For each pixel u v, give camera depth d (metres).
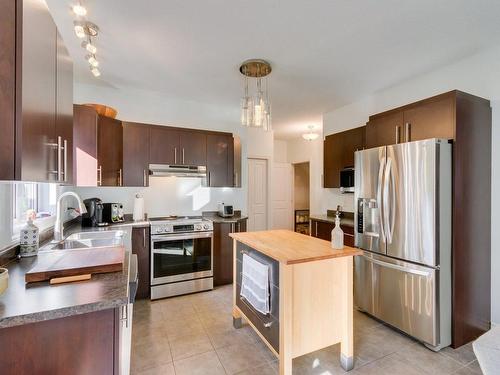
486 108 2.36
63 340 0.98
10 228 1.61
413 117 2.46
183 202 3.81
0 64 0.94
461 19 1.99
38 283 1.15
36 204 2.37
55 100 1.35
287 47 2.41
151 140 3.32
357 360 1.98
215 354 2.03
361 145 3.44
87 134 2.65
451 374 1.82
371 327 2.46
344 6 1.86
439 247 2.07
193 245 3.22
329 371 1.86
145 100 3.57
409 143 2.23
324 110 4.26
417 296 2.17
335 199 4.20
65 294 1.04
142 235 3.00
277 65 2.76
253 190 5.54
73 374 0.99
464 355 2.04
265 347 2.12
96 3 1.82
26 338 0.94
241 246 2.34
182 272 3.16
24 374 0.94
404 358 2.00
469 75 2.55
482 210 2.31
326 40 2.29
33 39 1.08
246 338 2.25
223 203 3.96
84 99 3.26
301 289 1.76
